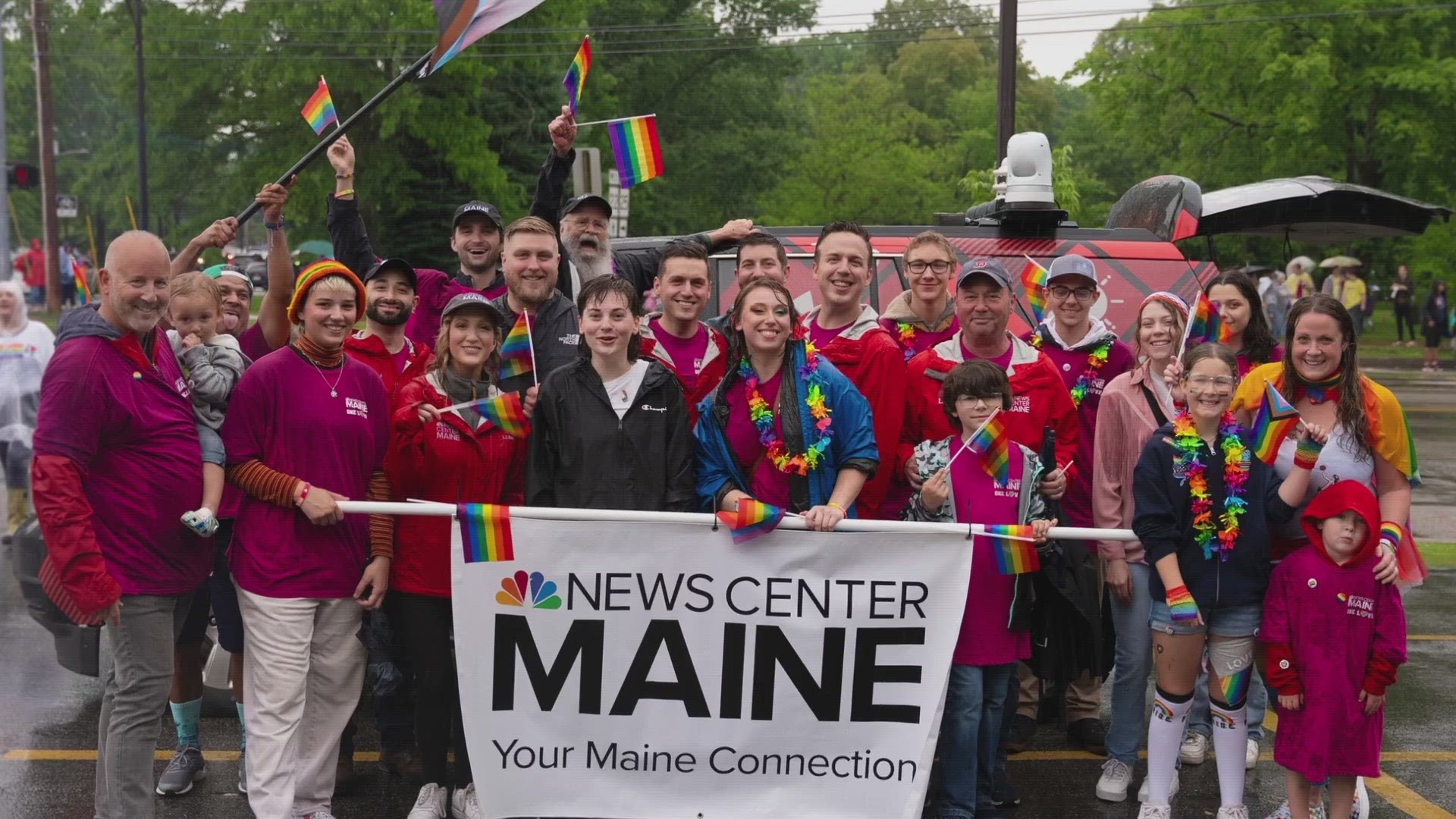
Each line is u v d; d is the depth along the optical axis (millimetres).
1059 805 5449
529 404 4797
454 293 6227
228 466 4750
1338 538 4605
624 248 7488
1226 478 4793
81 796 5410
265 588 4695
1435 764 5938
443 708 5039
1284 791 5664
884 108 65312
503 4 5078
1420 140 30672
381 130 31422
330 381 4773
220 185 36688
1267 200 8836
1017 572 4773
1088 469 5965
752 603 4695
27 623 8109
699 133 49312
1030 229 7523
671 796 4738
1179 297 7188
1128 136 36875
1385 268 39844
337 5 31266
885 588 4707
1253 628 4871
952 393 4945
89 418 4379
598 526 4648
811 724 4730
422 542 4938
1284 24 31609
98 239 40281
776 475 4781
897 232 7512
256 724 4707
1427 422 19000
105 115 48062
